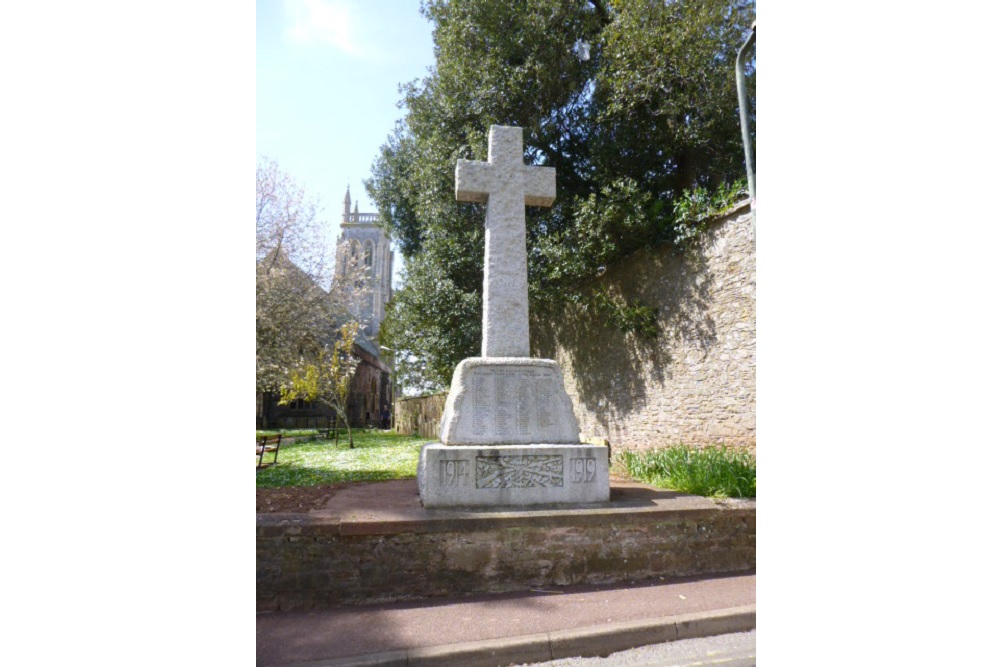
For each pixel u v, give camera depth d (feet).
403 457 40.98
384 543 13.83
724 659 11.25
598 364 38.40
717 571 15.83
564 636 11.45
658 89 33.50
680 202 31.07
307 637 11.46
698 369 29.43
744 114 25.09
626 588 14.53
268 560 13.29
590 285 38.63
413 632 11.69
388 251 147.33
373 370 116.37
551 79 36.96
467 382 16.38
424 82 43.93
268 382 46.93
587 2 38.34
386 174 55.26
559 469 15.92
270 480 26.94
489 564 14.30
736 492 17.79
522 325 17.80
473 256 39.14
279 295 44.16
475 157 36.37
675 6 31.99
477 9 36.50
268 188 46.52
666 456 23.16
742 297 26.89
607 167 36.65
